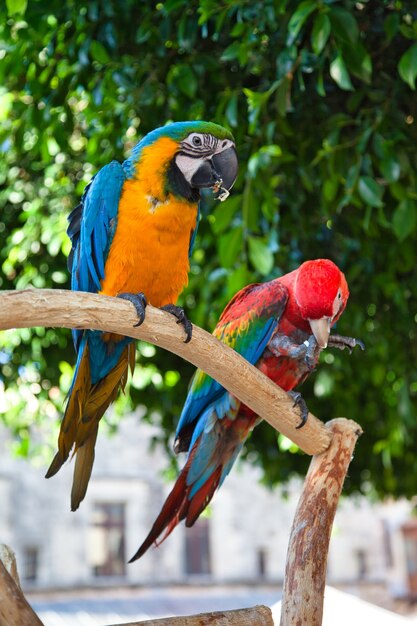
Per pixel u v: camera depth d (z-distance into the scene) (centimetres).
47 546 1836
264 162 427
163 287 338
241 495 2052
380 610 641
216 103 486
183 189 333
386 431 848
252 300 374
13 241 652
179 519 352
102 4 455
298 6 390
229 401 350
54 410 837
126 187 331
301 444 297
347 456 295
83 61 468
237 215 516
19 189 681
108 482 1956
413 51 373
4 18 474
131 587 1902
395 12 402
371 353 692
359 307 613
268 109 458
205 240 567
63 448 314
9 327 217
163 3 451
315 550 275
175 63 480
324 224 584
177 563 1962
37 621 195
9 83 584
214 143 341
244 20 441
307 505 285
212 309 591
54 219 644
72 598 1823
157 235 326
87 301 231
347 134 484
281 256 560
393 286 581
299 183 509
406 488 1000
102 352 329
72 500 311
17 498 1823
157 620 237
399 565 2138
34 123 507
